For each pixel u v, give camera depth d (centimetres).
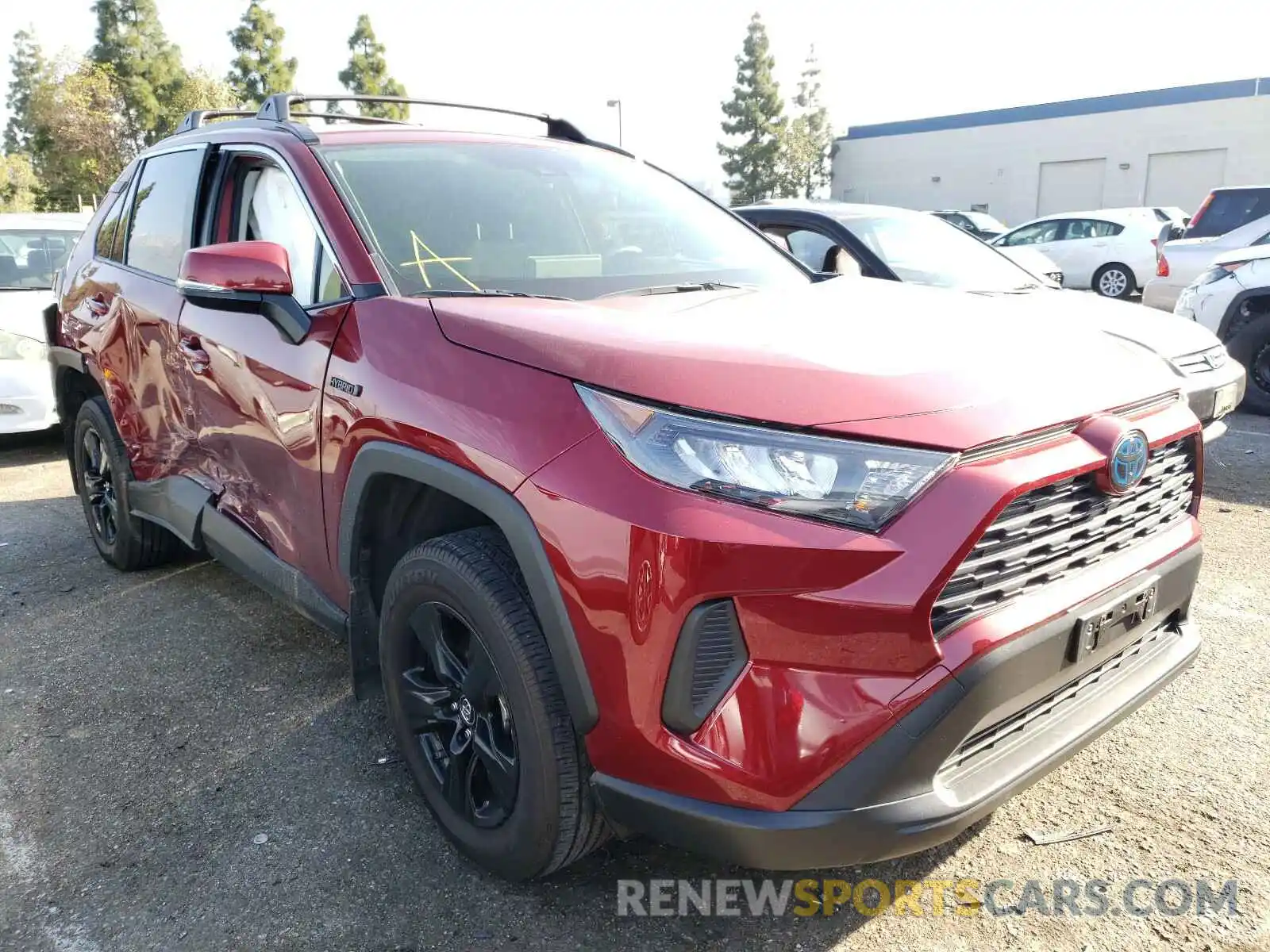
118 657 345
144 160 396
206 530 319
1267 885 214
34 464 658
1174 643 232
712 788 167
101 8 5047
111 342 368
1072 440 187
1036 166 3616
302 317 249
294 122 302
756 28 5275
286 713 302
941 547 161
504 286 252
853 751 162
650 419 172
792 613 161
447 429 199
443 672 218
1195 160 3225
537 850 201
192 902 217
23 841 241
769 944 202
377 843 237
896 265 537
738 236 329
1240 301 707
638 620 168
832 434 165
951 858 227
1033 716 193
